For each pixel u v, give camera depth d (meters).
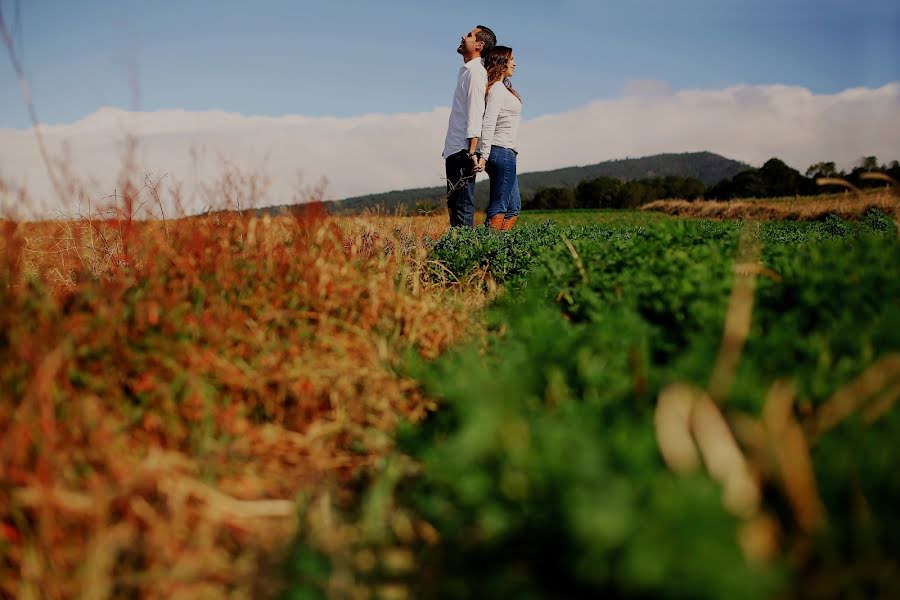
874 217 12.04
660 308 2.86
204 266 3.01
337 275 3.25
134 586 1.58
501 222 7.94
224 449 2.06
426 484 1.97
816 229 11.79
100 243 3.53
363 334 2.91
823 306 2.57
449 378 2.34
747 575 1.11
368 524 1.80
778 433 1.56
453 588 1.50
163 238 3.20
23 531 1.66
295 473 2.16
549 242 5.16
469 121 7.20
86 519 1.68
